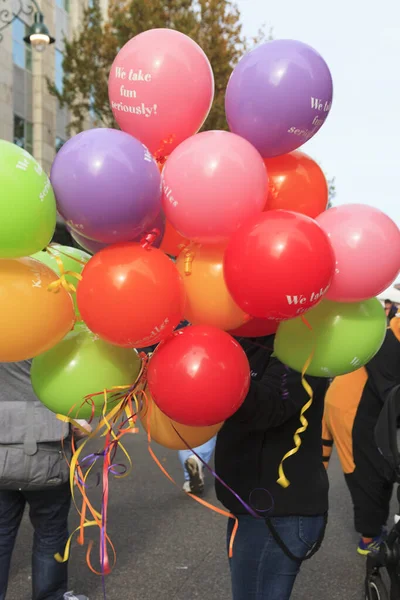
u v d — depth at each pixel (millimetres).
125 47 2156
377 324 2178
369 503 4082
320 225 2051
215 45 15445
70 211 1844
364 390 4078
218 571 3916
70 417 2195
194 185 1877
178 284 1892
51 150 21656
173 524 4648
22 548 4176
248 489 2271
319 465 2334
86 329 2170
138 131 2152
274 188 2146
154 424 2221
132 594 3611
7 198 1701
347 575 3924
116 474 2141
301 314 1902
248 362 2172
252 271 1792
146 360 2158
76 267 2270
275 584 2246
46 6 20969
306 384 2084
